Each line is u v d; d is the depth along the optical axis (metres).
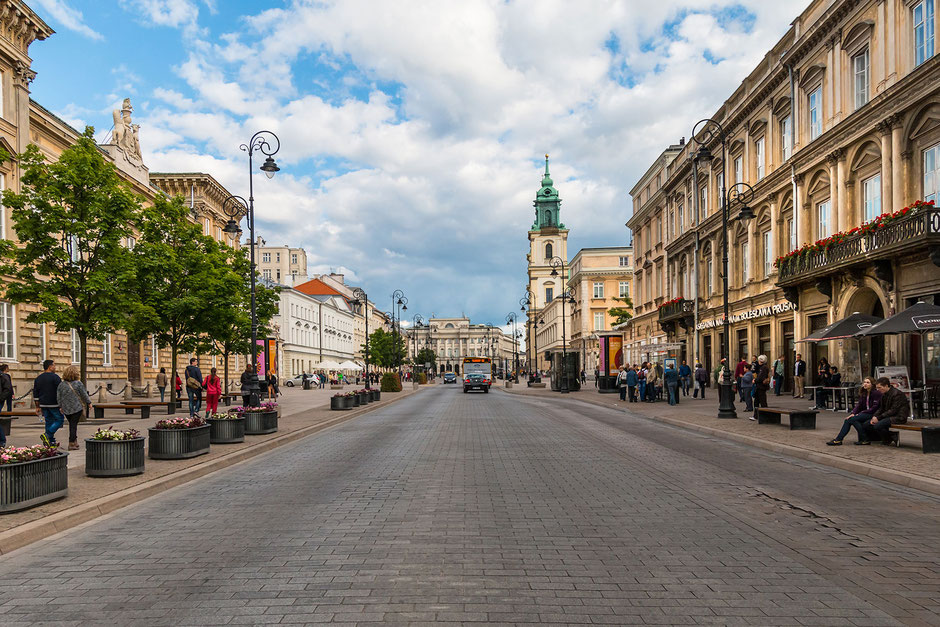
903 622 4.29
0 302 24.11
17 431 18.02
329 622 4.31
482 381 50.22
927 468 9.86
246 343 35.50
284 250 120.81
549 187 122.38
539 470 10.61
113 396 32.09
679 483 9.35
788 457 12.02
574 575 5.23
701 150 21.53
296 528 6.87
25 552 6.21
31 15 25.25
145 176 38.47
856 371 22.72
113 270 21.03
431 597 4.75
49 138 28.28
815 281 24.44
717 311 36.84
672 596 4.76
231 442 14.20
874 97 20.48
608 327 86.00
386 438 16.05
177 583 5.18
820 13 24.92
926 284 18.22
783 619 4.33
